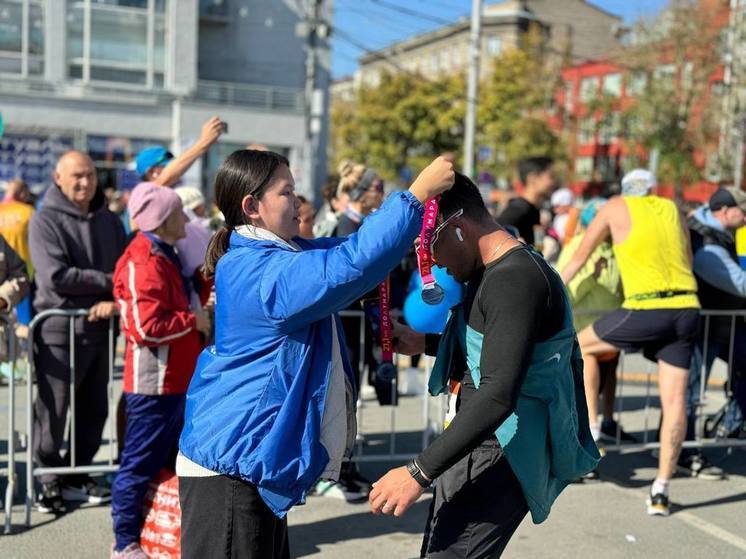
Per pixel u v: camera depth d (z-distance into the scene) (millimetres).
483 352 2199
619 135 30281
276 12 28391
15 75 23734
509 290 2203
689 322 4438
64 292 4246
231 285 2307
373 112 34906
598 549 3975
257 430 2277
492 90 33594
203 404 2367
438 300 2266
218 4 27828
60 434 4293
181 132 24156
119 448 4613
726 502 4680
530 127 32719
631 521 4355
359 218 4816
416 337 2918
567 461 2447
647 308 4461
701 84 27031
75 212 4258
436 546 2410
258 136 25031
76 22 24141
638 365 8961
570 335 2338
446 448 2141
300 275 2178
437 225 2295
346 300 2203
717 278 4949
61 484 4398
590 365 5051
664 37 27969
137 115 24016
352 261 2145
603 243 5211
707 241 5020
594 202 5762
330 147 42781
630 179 4633
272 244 2355
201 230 4156
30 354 4129
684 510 4531
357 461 4703
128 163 24094
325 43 28859
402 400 7121
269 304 2227
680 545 4035
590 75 39250
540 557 3873
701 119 26922
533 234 5625
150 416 3600
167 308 3574
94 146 23719
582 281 5270
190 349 3705
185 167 4309
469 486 2381
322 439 2365
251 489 2348
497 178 32656
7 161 22719
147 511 3629
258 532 2373
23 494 4566
